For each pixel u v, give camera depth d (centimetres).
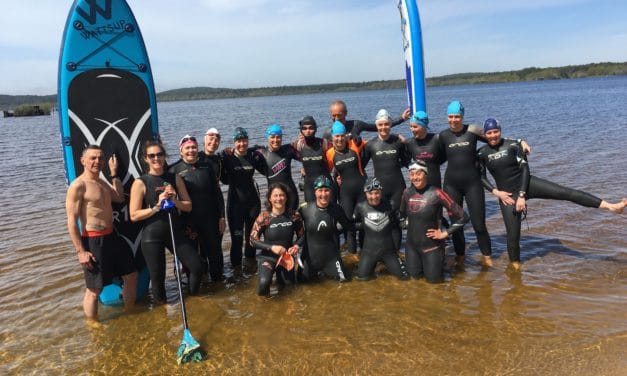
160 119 5712
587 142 1623
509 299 501
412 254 582
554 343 407
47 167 1672
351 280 591
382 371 383
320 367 394
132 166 598
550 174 1109
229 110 8038
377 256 584
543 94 6975
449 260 639
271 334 456
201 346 439
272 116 5141
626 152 1352
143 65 606
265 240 579
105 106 592
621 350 390
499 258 631
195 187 577
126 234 574
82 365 418
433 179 647
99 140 589
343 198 684
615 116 2628
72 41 579
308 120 670
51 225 877
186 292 575
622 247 634
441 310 486
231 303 537
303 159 683
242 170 654
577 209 818
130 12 601
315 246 584
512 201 593
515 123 2609
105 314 520
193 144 566
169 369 405
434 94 11269
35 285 597
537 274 566
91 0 583
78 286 593
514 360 386
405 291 544
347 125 736
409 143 657
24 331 482
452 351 406
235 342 445
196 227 590
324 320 480
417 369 383
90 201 487
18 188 1272
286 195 575
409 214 580
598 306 472
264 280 549
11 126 5231
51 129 4272
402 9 833
